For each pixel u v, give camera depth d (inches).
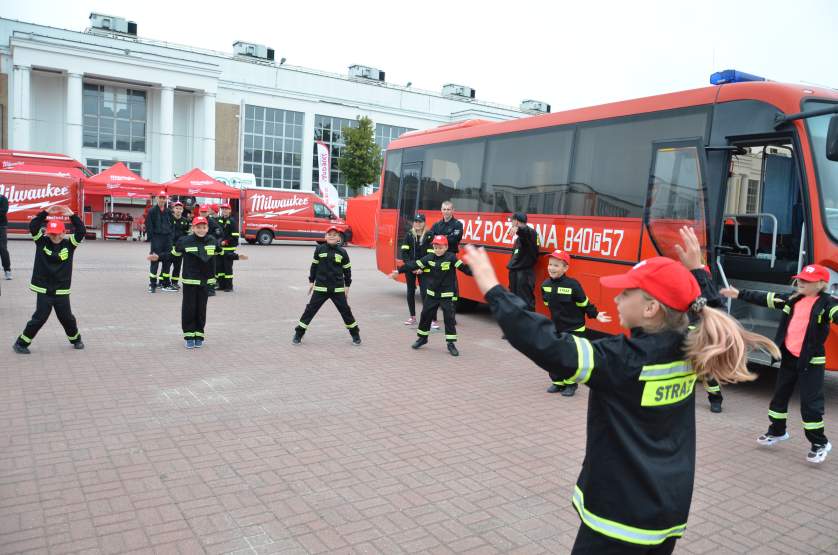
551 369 85.5
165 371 294.8
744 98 293.7
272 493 172.9
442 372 319.3
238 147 2003.0
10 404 238.1
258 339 375.6
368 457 202.4
